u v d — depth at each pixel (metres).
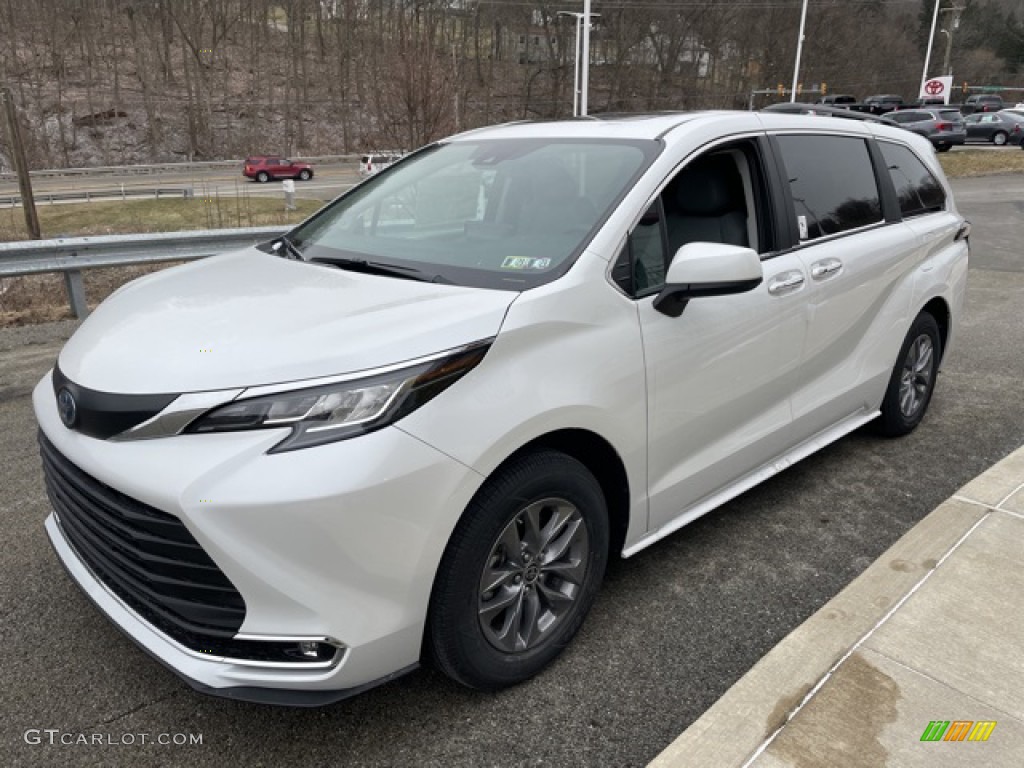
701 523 3.67
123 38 71.31
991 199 18.48
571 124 3.48
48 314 7.47
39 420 2.55
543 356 2.41
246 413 2.06
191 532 2.01
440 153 3.70
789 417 3.54
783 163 3.48
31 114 59.03
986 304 8.23
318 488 1.99
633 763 2.28
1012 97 80.50
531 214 2.92
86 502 2.31
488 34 68.56
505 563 2.45
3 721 2.42
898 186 4.31
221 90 68.12
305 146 63.09
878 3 75.56
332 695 2.15
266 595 2.03
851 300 3.76
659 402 2.79
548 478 2.44
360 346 2.16
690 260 2.63
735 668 2.68
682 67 69.38
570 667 2.68
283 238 3.53
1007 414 5.05
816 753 2.19
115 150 59.50
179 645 2.19
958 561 3.11
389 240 3.12
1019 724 2.29
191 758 2.29
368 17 64.31
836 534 3.57
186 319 2.46
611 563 3.33
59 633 2.84
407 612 2.18
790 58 70.50
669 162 2.95
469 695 2.55
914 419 4.62
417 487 2.11
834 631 2.70
